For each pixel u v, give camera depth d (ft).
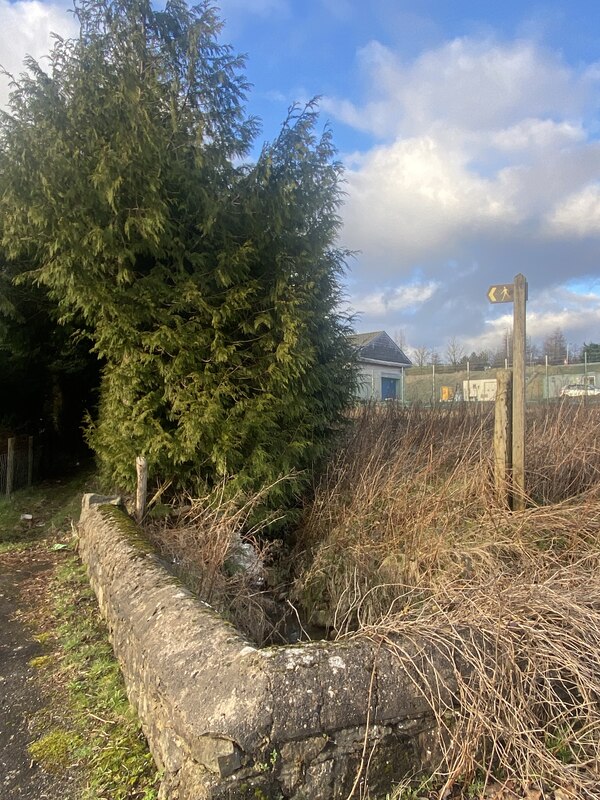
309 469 20.54
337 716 6.84
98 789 7.55
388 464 20.80
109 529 14.55
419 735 7.45
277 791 6.44
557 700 8.51
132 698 9.43
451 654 7.98
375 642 7.86
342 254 20.74
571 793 7.22
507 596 9.55
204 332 17.35
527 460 19.70
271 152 17.85
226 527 15.20
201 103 18.51
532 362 70.23
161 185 15.69
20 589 15.69
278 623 13.73
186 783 6.52
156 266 17.11
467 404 32.19
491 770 7.76
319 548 17.60
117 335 16.76
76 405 41.04
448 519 16.21
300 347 17.62
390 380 89.56
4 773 8.02
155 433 17.39
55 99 16.76
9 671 10.99
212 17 18.07
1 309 22.72
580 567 12.95
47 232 16.28
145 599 9.95
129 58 17.49
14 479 30.40
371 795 7.00
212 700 6.71
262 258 18.39
